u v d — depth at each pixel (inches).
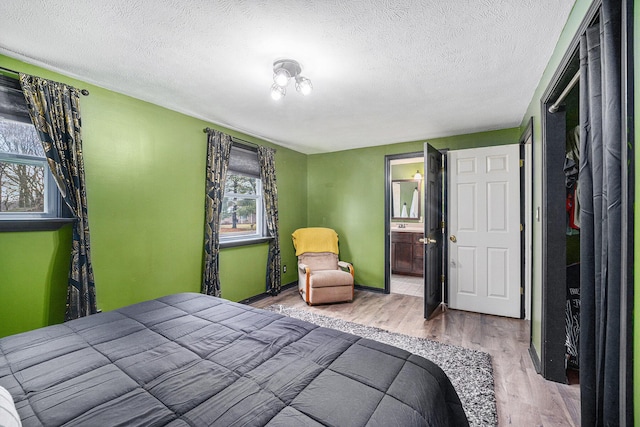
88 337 53.2
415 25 61.4
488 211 135.0
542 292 82.6
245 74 83.9
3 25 61.4
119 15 58.4
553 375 79.8
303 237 171.0
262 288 157.2
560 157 79.0
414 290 176.9
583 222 49.1
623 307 33.4
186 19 59.7
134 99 100.8
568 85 64.6
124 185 98.1
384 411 34.5
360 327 116.8
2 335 73.5
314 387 39.0
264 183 154.9
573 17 55.3
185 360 45.6
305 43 68.1
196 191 122.6
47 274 80.8
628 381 32.9
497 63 77.1
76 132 84.3
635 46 32.4
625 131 33.1
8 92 74.8
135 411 33.8
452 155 143.2
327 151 187.6
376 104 106.8
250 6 55.6
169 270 112.3
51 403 34.7
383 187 170.1
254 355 47.5
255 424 32.0
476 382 78.0
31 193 79.8
